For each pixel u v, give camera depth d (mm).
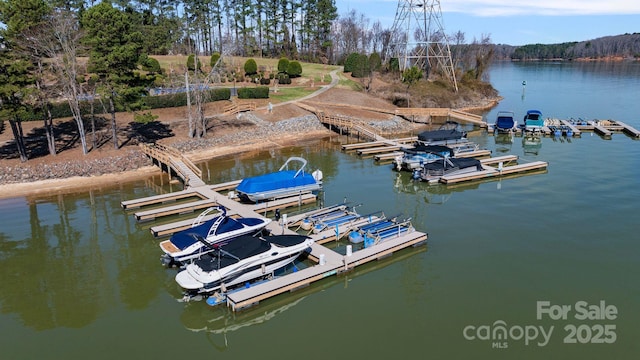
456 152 47531
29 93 37406
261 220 27906
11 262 26109
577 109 76125
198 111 50156
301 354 18312
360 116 63750
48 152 43000
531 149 51062
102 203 35094
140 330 20125
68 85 42219
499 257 25828
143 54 45312
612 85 111500
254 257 22719
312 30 118500
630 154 47375
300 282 22234
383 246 25781
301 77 86188
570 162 45000
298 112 62188
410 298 22047
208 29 99875
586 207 32906
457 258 25797
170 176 39500
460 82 93438
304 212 32656
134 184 39438
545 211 32375
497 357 17812
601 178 39469
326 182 39969
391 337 19188
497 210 32844
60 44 41781
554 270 24344
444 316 20609
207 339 19531
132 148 45562
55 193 37188
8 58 37219
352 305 21641
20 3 37500
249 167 44562
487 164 44125
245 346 18969
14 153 42562
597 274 23922
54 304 22094
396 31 116375
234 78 76500
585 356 17844
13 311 21562
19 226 30969
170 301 22312
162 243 25438
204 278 21344
